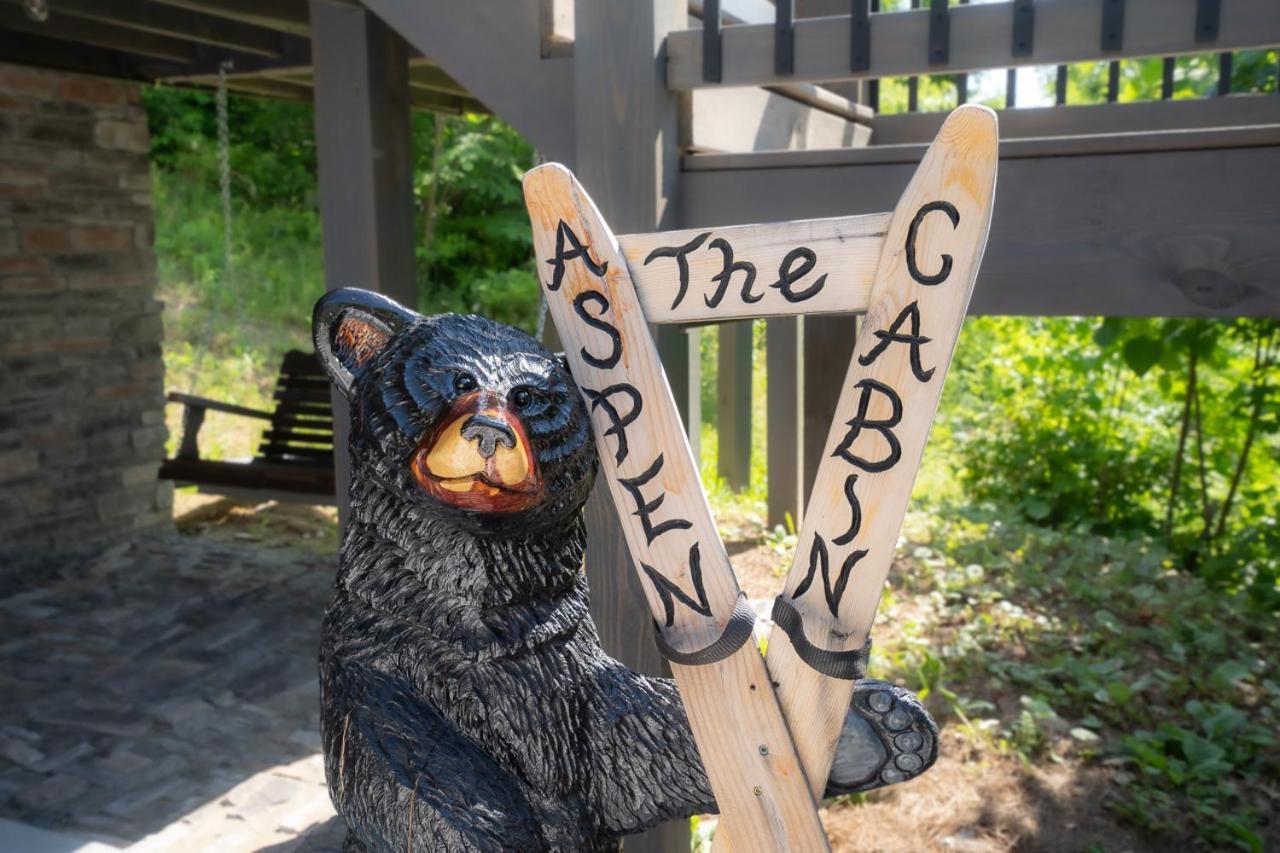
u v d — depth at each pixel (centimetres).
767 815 153
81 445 569
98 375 575
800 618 150
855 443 145
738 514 667
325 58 302
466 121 1474
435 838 142
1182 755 391
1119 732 407
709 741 154
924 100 1130
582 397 155
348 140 303
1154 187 209
